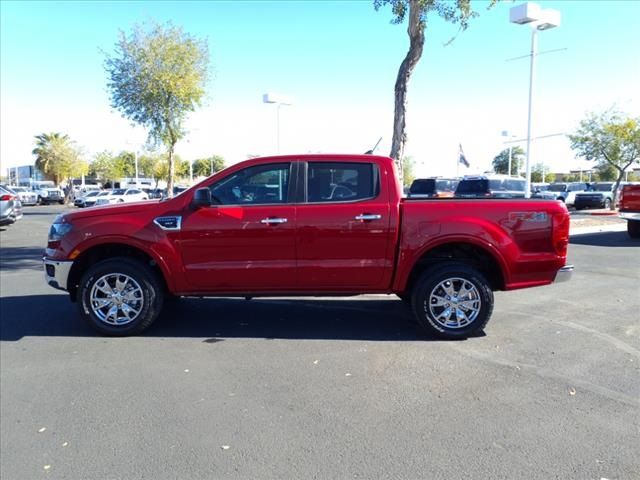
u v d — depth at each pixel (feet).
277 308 23.15
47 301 24.97
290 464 10.50
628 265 35.29
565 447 11.03
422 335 19.04
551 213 18.28
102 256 19.77
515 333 19.22
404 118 35.86
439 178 70.38
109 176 235.61
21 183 319.88
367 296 25.52
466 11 33.99
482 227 17.93
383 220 18.02
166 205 18.52
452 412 12.73
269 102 73.36
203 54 89.35
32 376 15.25
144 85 84.89
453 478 9.97
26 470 10.47
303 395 13.78
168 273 18.40
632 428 11.85
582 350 17.24
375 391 14.01
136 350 17.49
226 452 10.98
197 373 15.40
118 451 11.07
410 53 35.04
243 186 18.60
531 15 51.03
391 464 10.46
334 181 18.51
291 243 18.13
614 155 107.24
